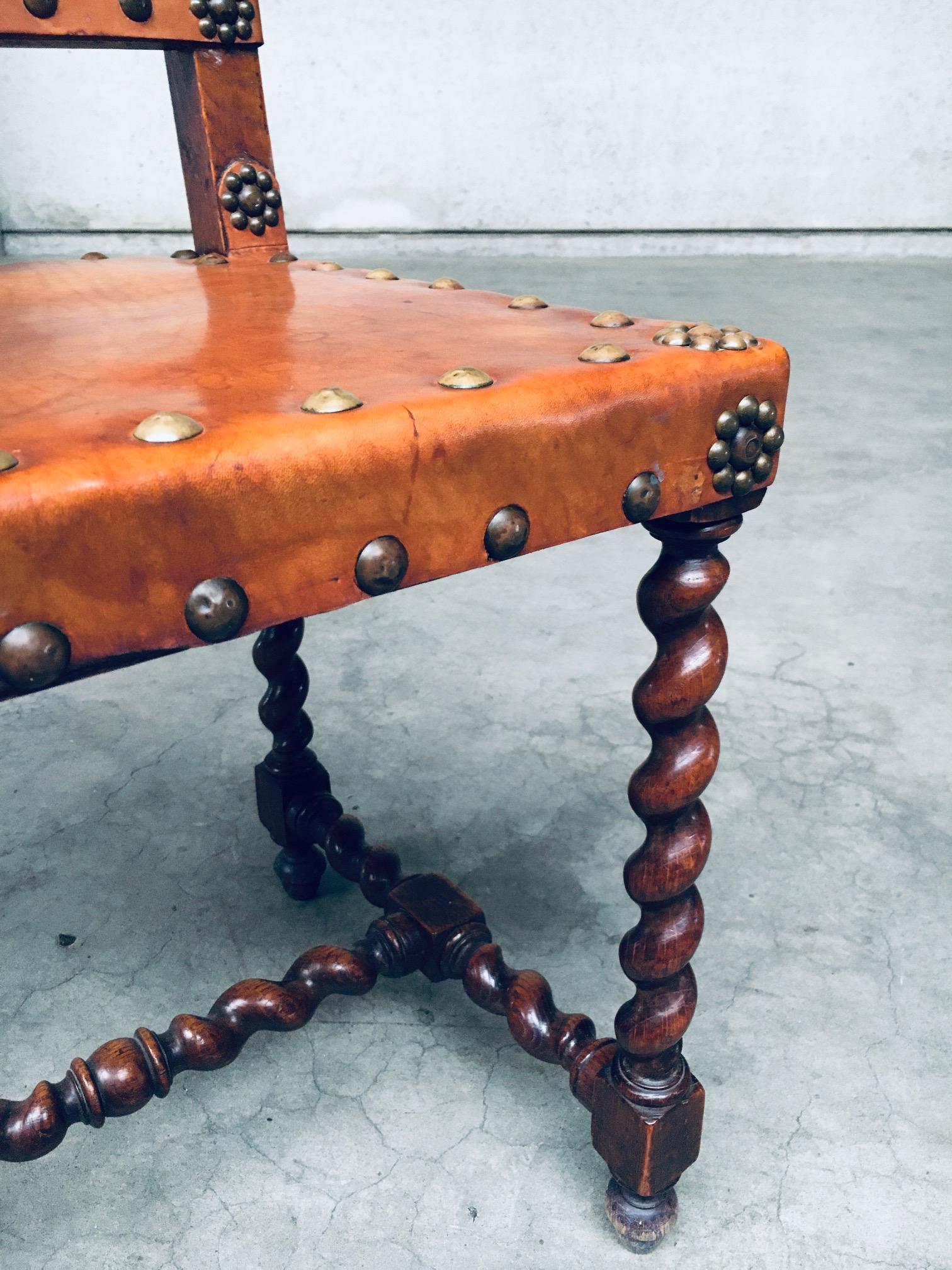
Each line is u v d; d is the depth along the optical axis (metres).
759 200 5.12
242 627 0.37
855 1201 0.75
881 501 2.18
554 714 1.41
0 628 0.33
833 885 1.08
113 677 1.54
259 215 0.94
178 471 0.34
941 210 5.04
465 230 5.32
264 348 0.52
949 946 1.00
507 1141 0.81
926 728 1.37
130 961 0.99
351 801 1.21
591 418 0.45
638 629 1.68
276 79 5.05
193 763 1.32
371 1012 0.94
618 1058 0.69
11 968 0.98
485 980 0.79
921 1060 0.87
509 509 0.44
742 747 1.33
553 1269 0.71
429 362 0.48
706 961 0.98
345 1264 0.72
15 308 0.66
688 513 0.53
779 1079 0.85
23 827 1.19
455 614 1.73
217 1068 0.73
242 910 1.06
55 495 0.32
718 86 4.91
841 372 3.08
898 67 4.79
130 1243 0.73
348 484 0.38
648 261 5.08
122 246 5.40
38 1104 0.66
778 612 1.71
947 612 1.71
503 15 4.87
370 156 5.18
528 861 1.12
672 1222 0.73
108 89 5.07
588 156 5.12
